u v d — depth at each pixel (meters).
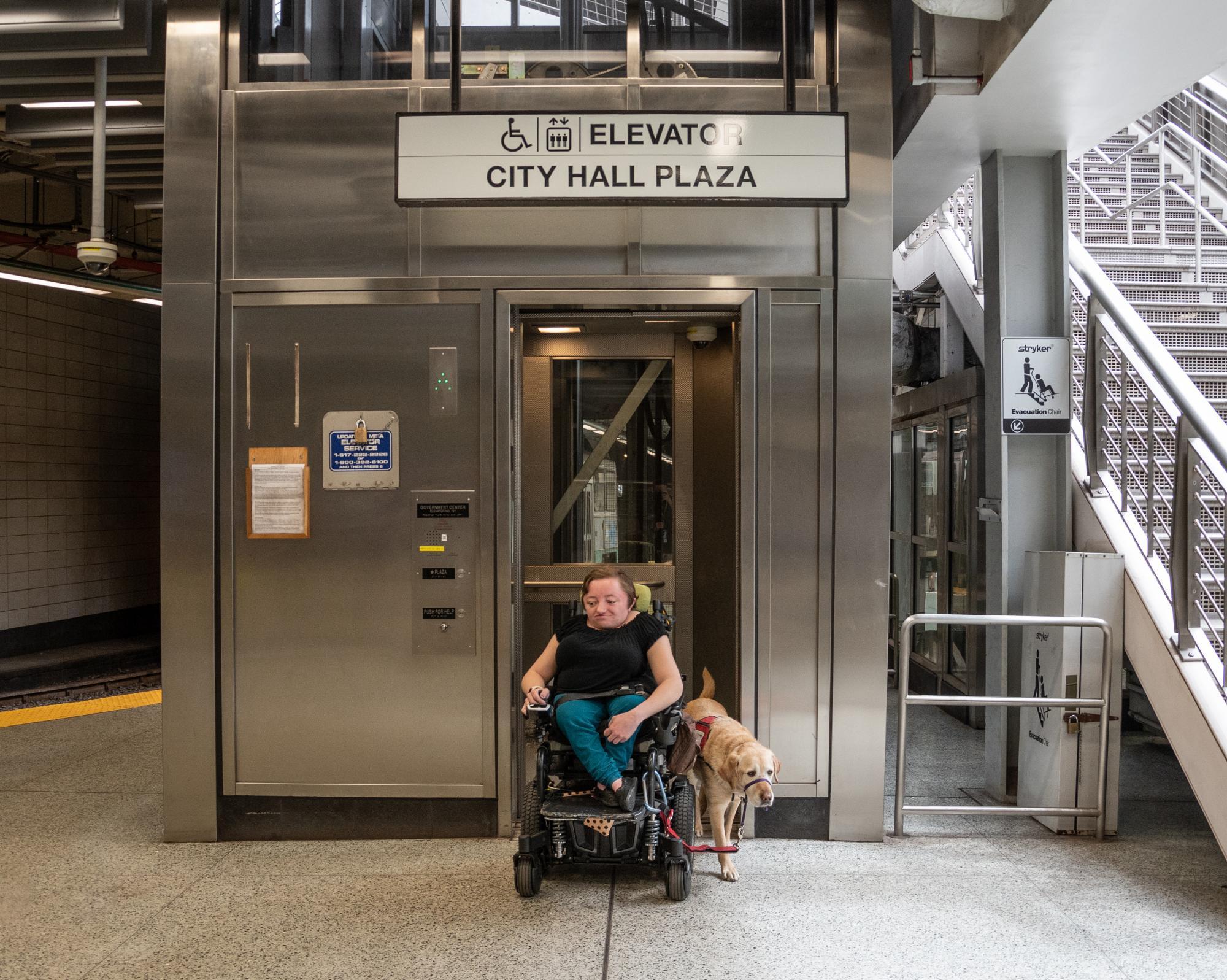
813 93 4.55
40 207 10.52
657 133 4.29
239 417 4.52
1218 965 3.29
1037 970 3.26
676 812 3.94
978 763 6.00
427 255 4.52
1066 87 4.40
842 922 3.62
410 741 4.50
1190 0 3.62
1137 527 4.79
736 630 4.64
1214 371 6.22
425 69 4.55
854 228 4.49
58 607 10.55
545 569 5.29
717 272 4.53
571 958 3.32
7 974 3.21
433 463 4.50
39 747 6.45
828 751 4.50
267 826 4.52
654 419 5.31
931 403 7.95
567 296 4.49
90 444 11.10
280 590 4.50
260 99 4.50
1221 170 7.84
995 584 5.21
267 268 4.52
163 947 3.41
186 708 4.50
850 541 4.48
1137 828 4.71
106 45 4.80
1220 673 4.14
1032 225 5.24
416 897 3.83
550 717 3.91
